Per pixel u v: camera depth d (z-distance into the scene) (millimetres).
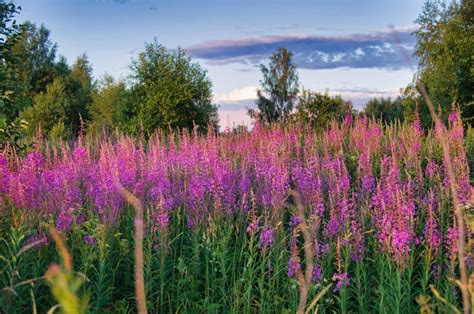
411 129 13625
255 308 6406
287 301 6480
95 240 6281
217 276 7195
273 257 6926
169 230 7586
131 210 7848
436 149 11422
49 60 67500
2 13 9500
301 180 8492
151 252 6715
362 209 7145
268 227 6824
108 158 8125
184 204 7801
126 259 6859
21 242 6000
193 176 8188
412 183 8352
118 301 6207
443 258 6789
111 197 7211
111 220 7023
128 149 9562
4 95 9469
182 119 35656
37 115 52406
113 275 6441
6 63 9836
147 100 36656
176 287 6824
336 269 6895
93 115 58688
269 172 8078
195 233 7285
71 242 6684
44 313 5883
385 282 6281
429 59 28156
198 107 37312
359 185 8852
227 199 7699
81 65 83938
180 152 10344
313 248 6391
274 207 7227
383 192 7410
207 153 9094
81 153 9039
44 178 7422
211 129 11125
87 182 8211
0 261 5898
